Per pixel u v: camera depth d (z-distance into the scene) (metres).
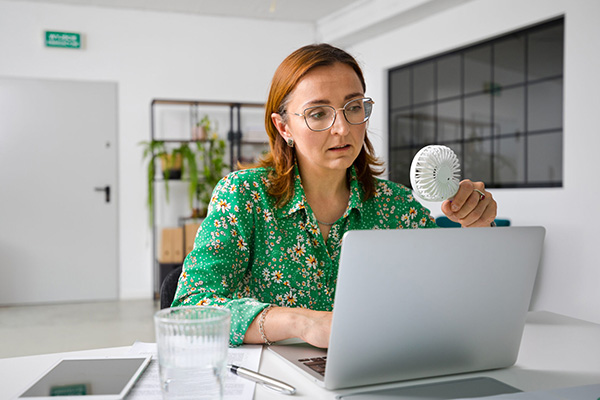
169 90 5.18
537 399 0.68
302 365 0.82
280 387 0.73
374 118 5.10
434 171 0.88
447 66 4.36
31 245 4.88
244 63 5.38
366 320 0.70
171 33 5.17
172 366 0.60
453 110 4.32
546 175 3.54
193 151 5.24
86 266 5.02
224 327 0.62
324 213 1.21
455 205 0.94
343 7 4.98
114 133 5.05
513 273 0.79
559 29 3.43
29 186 4.87
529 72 3.64
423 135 4.64
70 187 4.97
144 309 4.60
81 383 0.72
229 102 5.06
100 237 5.05
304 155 1.07
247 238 1.13
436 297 0.74
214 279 1.03
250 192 1.15
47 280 4.92
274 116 1.13
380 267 0.69
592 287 3.12
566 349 0.96
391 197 1.31
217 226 1.10
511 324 0.81
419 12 4.30
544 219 3.45
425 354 0.77
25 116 4.83
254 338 0.92
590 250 3.13
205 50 5.27
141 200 5.13
